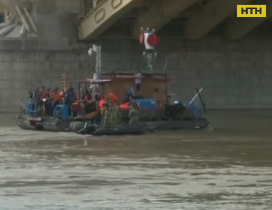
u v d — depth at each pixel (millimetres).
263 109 172125
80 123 115500
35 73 165125
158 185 65375
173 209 55844
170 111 120875
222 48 173125
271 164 78625
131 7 148500
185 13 162000
